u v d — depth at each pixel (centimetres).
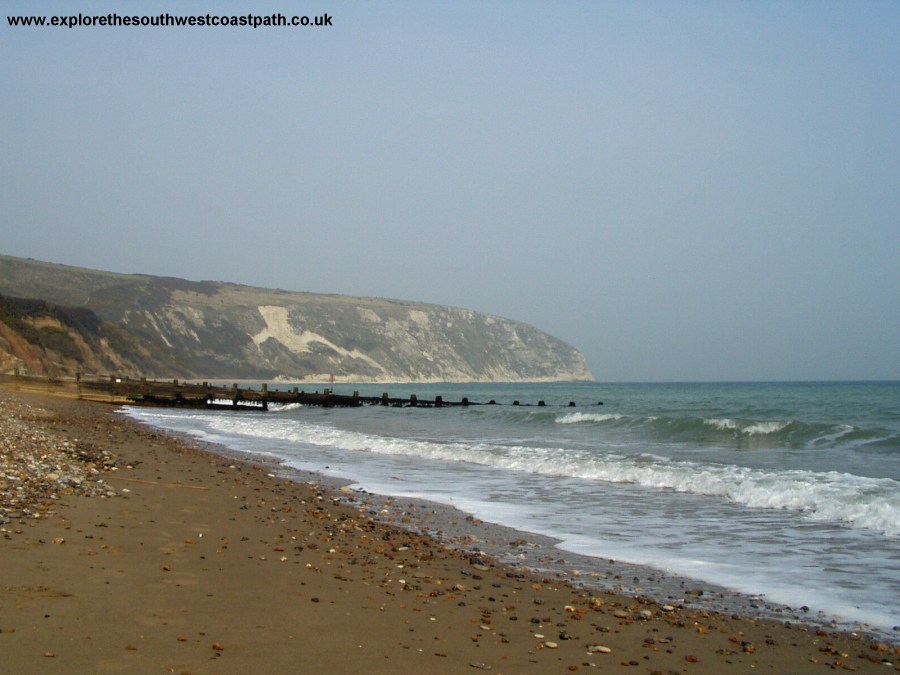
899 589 880
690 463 1980
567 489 1644
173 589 757
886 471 1830
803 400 6506
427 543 1095
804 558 1022
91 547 897
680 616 777
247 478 1739
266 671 562
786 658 662
